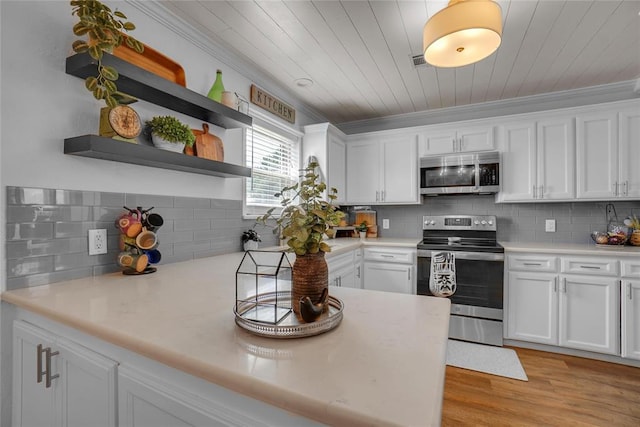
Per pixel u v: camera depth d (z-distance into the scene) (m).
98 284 1.28
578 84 2.86
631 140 2.59
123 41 1.48
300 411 0.49
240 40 2.12
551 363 2.40
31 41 1.26
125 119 1.43
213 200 2.16
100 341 0.85
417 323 0.82
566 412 1.79
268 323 0.77
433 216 3.46
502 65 2.49
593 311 2.47
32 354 1.04
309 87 2.91
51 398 0.97
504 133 3.01
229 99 2.05
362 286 3.30
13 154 1.20
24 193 1.23
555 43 2.17
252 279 0.90
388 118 3.81
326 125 3.20
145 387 0.73
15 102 1.21
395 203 3.47
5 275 1.17
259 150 2.72
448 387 2.06
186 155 1.68
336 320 0.79
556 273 2.58
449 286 2.72
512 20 1.91
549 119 2.85
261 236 2.66
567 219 3.05
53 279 1.31
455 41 1.61
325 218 0.86
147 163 1.60
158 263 1.75
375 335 0.74
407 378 0.54
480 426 1.68
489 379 2.16
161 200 1.79
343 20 1.91
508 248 2.72
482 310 2.75
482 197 3.38
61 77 1.35
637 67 2.53
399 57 2.36
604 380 2.15
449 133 3.23
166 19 1.81
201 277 1.43
